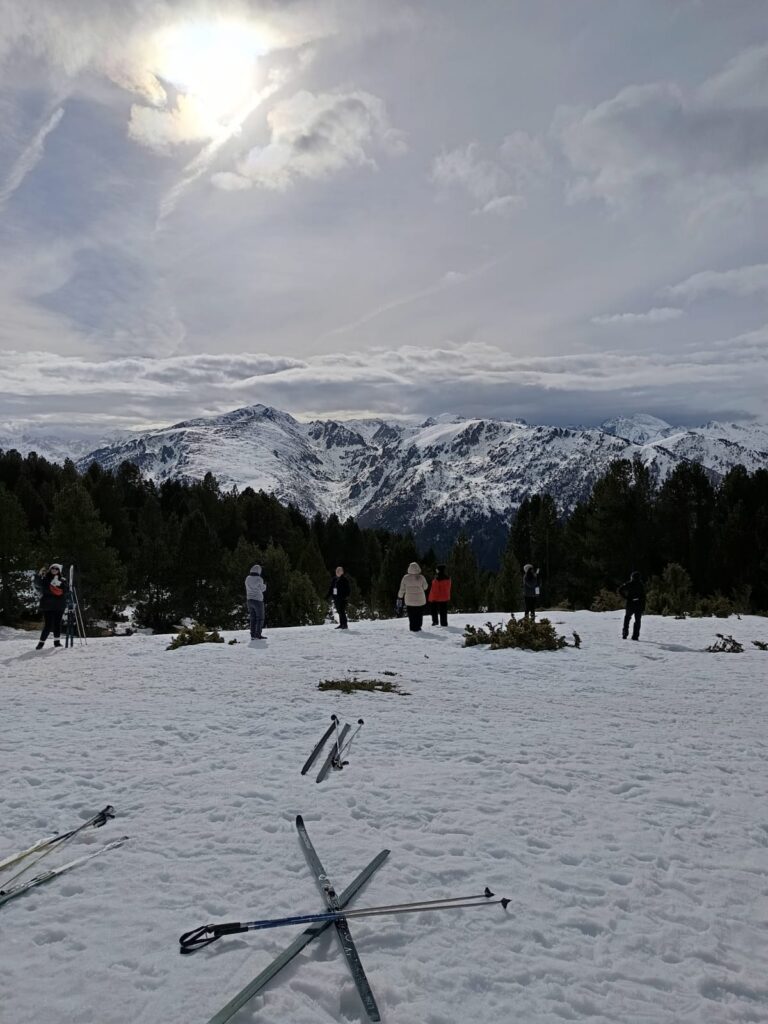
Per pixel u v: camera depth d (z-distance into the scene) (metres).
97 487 64.69
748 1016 3.61
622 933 4.29
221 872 4.87
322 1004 3.55
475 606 50.78
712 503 48.22
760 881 5.02
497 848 5.34
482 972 3.85
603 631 21.16
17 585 40.25
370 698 10.77
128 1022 3.37
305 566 59.94
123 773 6.81
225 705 9.92
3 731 8.28
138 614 49.28
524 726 9.19
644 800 6.50
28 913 4.32
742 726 9.58
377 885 4.71
